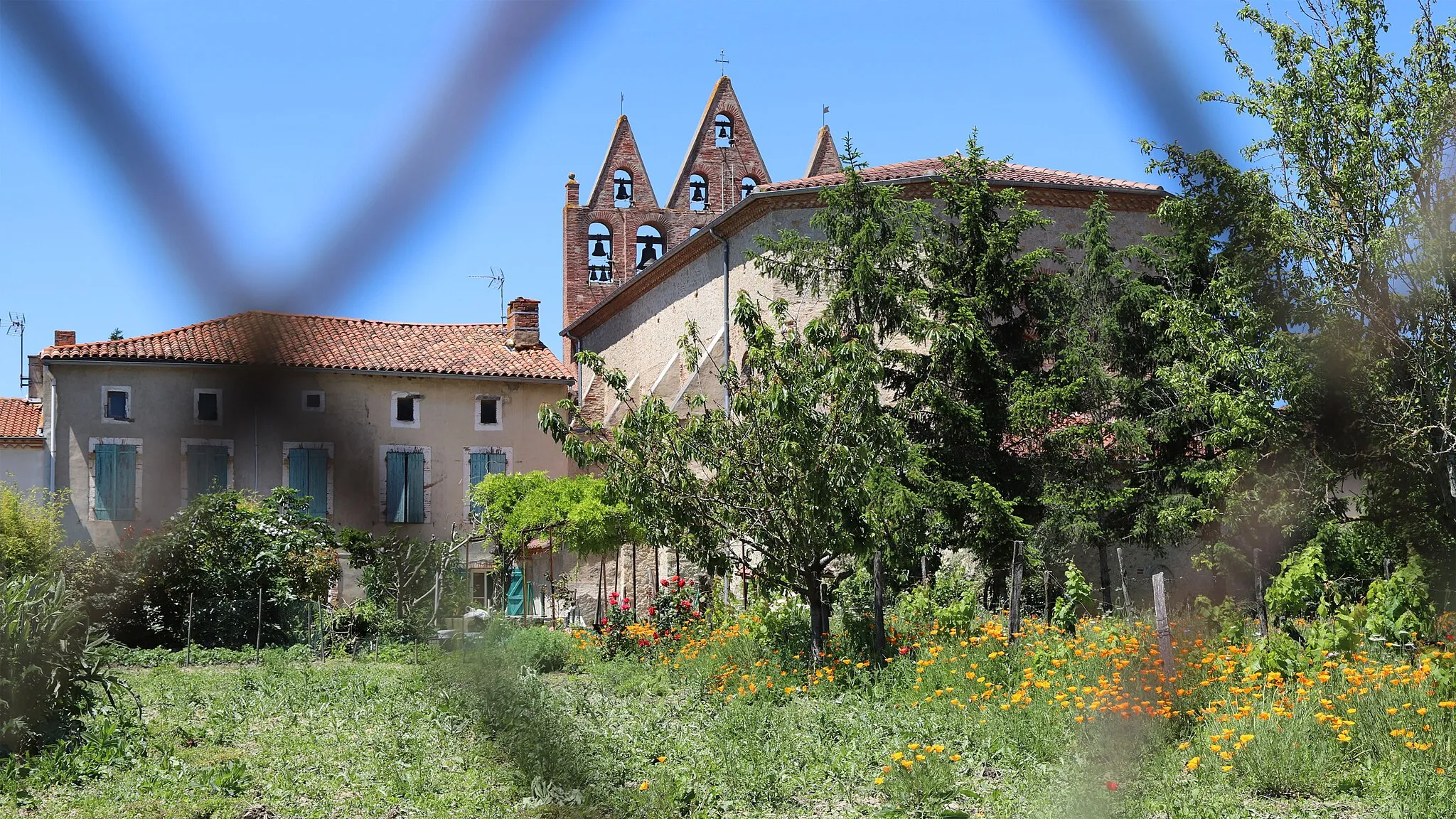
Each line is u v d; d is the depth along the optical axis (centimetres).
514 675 1464
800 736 1148
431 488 3356
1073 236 2817
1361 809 846
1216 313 2364
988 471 2556
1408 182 1977
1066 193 3253
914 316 2356
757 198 3173
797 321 3119
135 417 3092
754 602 1941
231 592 2542
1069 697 1129
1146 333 2627
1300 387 2105
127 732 1179
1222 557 2402
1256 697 1056
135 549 2564
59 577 1203
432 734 1204
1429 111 1958
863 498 1595
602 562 2614
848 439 1612
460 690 1370
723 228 3359
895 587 2077
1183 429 2573
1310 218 2092
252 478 3153
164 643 2480
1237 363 2172
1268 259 2209
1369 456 2169
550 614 3200
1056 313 2714
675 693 1562
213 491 3097
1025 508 2605
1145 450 2556
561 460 3506
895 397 2712
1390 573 1833
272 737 1219
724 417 1678
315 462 3206
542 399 3522
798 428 1568
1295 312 2202
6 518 2684
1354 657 1170
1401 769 888
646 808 893
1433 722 959
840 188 2778
